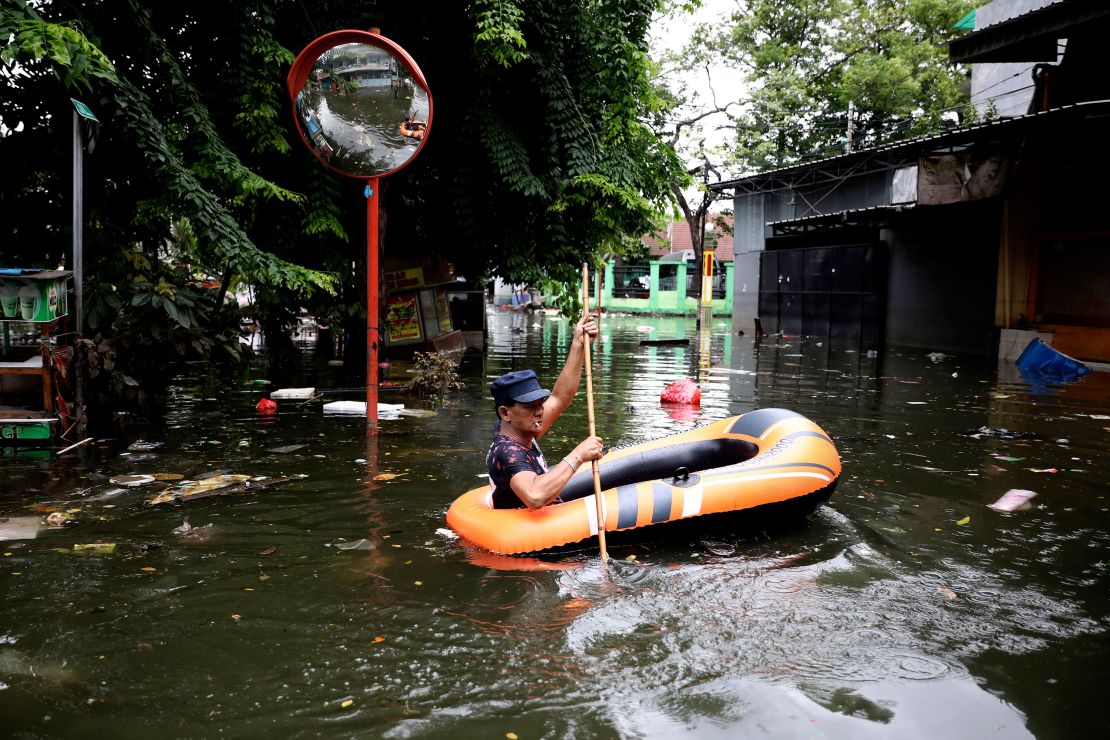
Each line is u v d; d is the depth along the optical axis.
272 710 2.35
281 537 3.91
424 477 5.11
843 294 18.80
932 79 22.39
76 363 6.14
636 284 37.56
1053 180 13.55
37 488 4.76
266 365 11.91
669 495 3.80
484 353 14.20
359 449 5.96
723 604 3.14
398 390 9.28
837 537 3.98
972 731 2.26
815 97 25.27
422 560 3.60
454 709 2.36
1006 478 5.22
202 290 8.59
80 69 5.65
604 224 11.05
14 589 3.23
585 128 9.86
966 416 7.64
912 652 2.75
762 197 22.86
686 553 3.72
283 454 5.77
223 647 2.74
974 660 2.70
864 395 9.09
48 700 2.39
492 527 3.74
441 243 12.45
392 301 12.67
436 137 10.43
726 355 14.32
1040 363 11.98
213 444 6.09
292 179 9.58
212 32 8.51
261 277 7.31
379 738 2.21
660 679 2.54
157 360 7.29
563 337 18.38
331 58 6.54
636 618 3.00
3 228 7.41
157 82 7.44
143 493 4.68
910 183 15.78
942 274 15.73
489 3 8.63
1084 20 11.34
